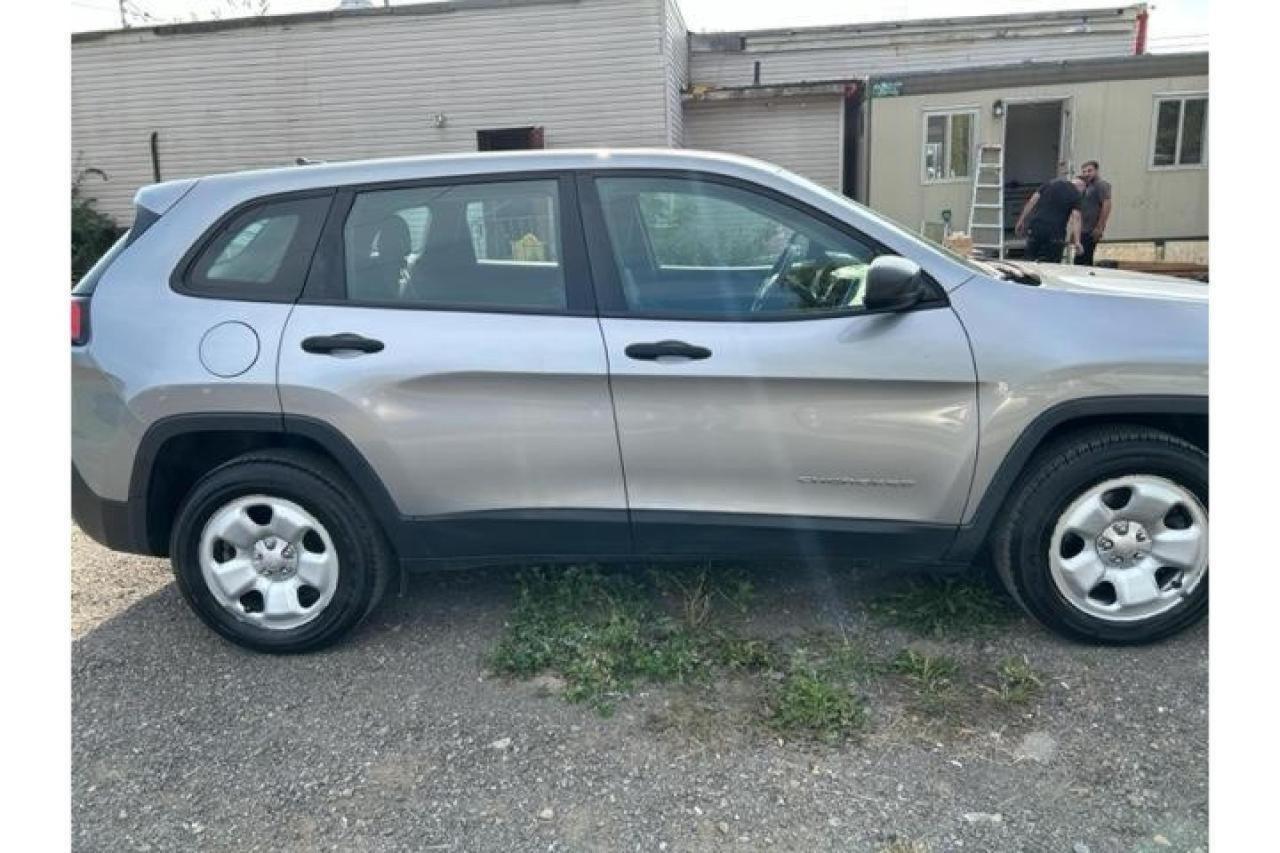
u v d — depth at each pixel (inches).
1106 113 554.9
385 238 119.8
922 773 95.1
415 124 643.5
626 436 114.7
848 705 105.7
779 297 114.4
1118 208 564.4
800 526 115.6
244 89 653.9
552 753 100.7
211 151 666.2
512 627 126.6
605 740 102.7
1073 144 560.7
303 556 122.6
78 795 96.6
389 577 125.2
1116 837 85.1
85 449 121.0
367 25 633.0
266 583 123.8
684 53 730.8
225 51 649.6
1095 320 110.7
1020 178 673.0
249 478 120.2
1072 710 104.5
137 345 118.6
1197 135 550.0
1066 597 115.4
